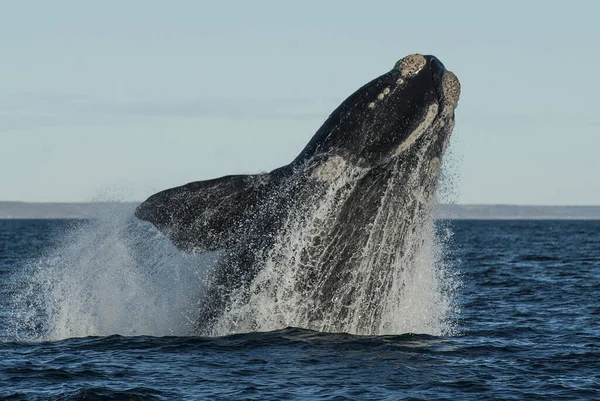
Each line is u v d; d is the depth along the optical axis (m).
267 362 56.00
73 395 50.31
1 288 128.12
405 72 58.25
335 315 61.06
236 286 61.31
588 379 55.78
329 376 53.34
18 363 58.47
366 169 57.97
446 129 58.09
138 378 53.88
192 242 59.44
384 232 59.31
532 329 77.94
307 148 60.06
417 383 52.62
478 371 56.56
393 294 61.53
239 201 59.00
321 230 59.16
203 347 59.59
